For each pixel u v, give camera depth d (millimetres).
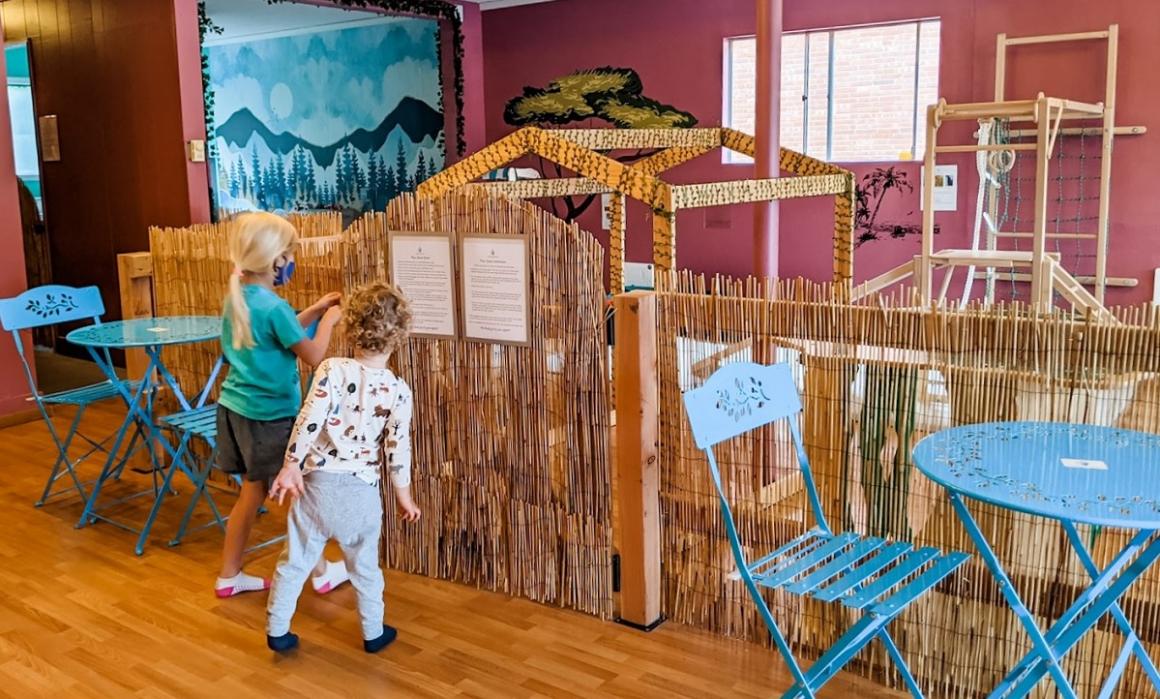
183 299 4715
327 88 10141
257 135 10945
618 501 3129
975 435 2383
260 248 3199
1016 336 2529
